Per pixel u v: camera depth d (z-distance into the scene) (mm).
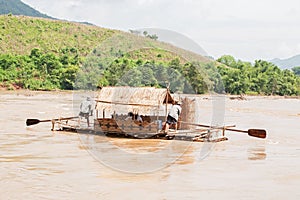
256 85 95625
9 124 29109
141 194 13422
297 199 13344
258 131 23625
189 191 13867
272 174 16375
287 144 23656
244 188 14391
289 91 98875
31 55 80750
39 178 14953
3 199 12727
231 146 22375
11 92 65812
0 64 73938
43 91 68875
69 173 15688
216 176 15844
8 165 16859
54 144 21375
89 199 12836
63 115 35281
